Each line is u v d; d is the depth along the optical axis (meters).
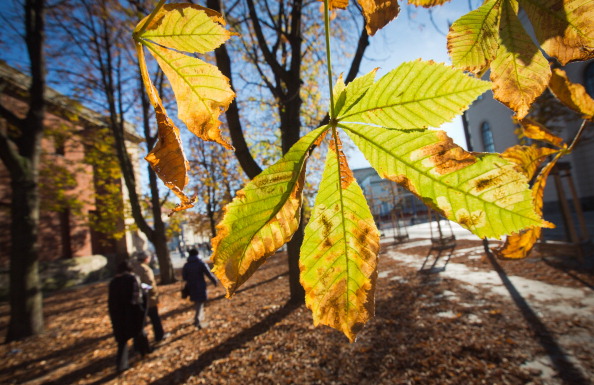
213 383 4.61
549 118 6.35
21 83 9.30
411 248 15.61
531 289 6.30
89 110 12.48
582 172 20.80
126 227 15.86
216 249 0.28
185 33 0.32
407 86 0.31
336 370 4.41
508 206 0.28
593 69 13.37
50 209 10.99
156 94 0.32
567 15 0.34
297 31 6.71
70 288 16.50
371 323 5.70
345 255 0.34
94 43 11.02
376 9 0.40
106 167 13.17
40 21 8.45
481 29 0.38
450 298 6.49
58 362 5.90
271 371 4.68
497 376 3.70
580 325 4.46
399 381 3.93
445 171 0.29
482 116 24.17
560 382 3.42
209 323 7.22
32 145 8.16
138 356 5.80
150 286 6.35
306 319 6.37
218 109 0.35
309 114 10.45
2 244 14.18
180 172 0.29
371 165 0.32
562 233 12.40
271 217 0.30
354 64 5.55
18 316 7.49
